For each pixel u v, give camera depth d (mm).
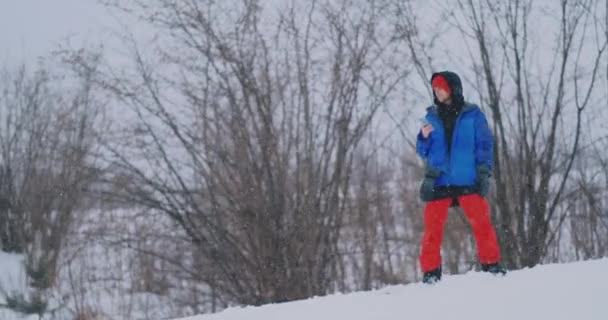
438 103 15211
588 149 42688
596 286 11531
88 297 43531
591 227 43531
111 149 36719
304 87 38719
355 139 39281
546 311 10188
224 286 37719
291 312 12562
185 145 36938
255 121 37469
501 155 41531
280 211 37531
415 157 48062
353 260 42094
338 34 39031
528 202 40250
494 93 40469
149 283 39531
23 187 60750
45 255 47719
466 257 47812
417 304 11781
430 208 15062
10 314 44406
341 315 11711
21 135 64312
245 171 37344
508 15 40312
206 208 37531
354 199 40375
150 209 37062
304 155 38469
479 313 10594
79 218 44594
